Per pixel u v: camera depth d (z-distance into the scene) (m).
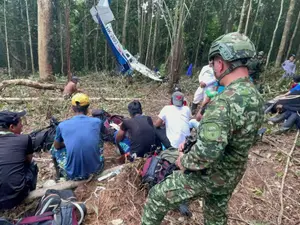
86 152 2.83
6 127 2.49
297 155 3.66
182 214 2.42
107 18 9.74
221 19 15.34
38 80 9.91
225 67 1.47
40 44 9.60
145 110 6.28
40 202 2.35
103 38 14.42
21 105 6.01
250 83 1.46
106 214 2.40
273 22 16.11
